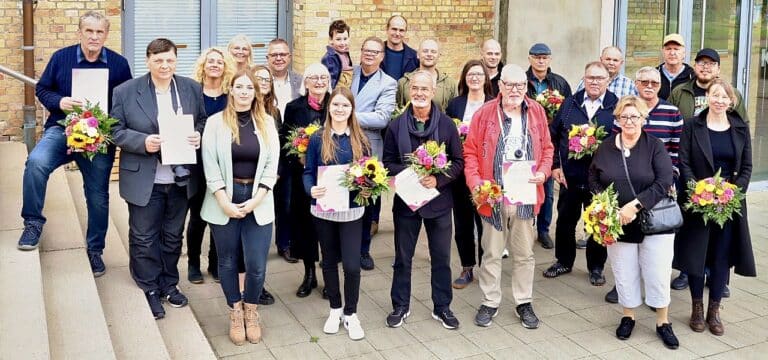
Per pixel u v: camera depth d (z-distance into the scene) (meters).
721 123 6.27
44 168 5.77
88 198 6.12
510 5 11.00
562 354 5.88
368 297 6.86
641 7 10.01
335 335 6.12
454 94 7.48
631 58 10.07
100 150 5.67
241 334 5.92
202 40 10.18
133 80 5.79
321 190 5.81
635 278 6.06
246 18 10.36
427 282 7.21
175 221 6.07
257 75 6.40
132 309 5.68
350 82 8.01
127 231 7.73
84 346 4.86
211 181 5.66
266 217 5.77
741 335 6.23
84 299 5.40
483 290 6.34
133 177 5.78
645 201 5.81
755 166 10.62
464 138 6.52
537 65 7.79
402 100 7.45
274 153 5.76
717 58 7.07
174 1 9.98
